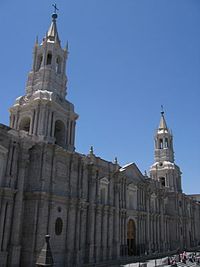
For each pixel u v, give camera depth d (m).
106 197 54.59
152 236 68.69
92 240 48.19
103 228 51.75
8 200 37.03
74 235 45.06
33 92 49.09
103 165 55.00
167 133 89.38
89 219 48.72
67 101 51.38
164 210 78.00
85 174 49.97
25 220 39.19
